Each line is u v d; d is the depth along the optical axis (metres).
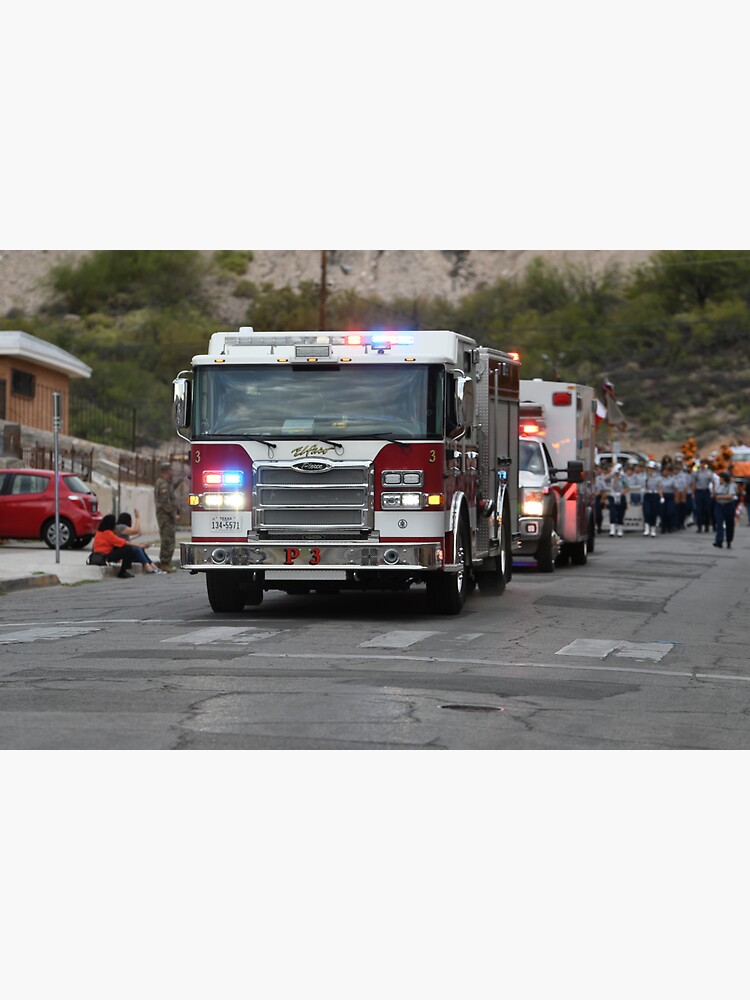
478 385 23.12
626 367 150.38
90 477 49.00
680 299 166.50
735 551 43.22
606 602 24.84
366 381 20.44
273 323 157.88
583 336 159.12
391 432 20.27
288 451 20.42
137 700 13.59
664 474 57.25
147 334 161.12
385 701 13.65
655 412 139.12
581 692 14.61
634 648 18.42
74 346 147.75
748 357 148.88
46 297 189.38
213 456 20.56
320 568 20.34
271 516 20.45
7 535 40.38
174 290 185.88
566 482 34.06
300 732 12.13
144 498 49.34
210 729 12.20
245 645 17.88
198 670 15.59
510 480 26.03
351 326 156.00
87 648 17.62
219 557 20.56
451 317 170.62
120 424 93.25
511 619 21.56
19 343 57.19
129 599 25.47
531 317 166.50
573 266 178.75
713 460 68.12
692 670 16.62
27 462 48.12
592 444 38.97
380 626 20.17
